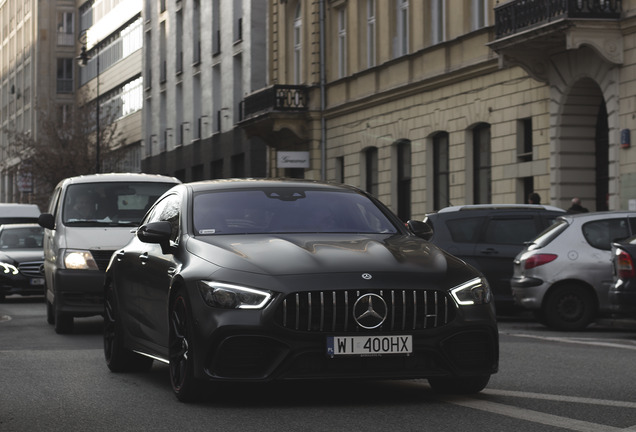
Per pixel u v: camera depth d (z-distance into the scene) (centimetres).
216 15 5847
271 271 868
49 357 1333
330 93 4244
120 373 1166
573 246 1831
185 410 883
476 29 3183
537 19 2673
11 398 970
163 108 6812
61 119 7550
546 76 2858
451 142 3372
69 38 9725
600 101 2816
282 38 4684
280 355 849
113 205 1822
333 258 884
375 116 3878
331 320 853
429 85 3462
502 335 1688
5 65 11569
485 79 3175
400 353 856
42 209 7406
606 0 2572
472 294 884
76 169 7212
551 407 886
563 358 1298
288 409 880
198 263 915
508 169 3064
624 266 1600
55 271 1725
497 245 2033
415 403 908
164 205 1111
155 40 6888
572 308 1820
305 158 4128
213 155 5825
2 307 2594
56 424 828
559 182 2817
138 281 1085
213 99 5844
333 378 852
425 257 910
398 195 3784
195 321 876
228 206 1027
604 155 2822
